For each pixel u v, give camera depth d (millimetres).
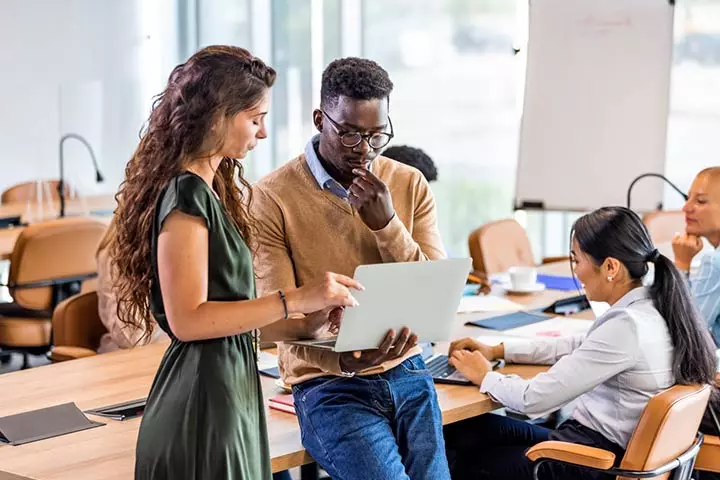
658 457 2324
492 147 6137
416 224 2365
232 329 1852
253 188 2264
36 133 7289
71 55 7383
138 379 2707
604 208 2541
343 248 2250
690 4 5285
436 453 2217
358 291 2004
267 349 2988
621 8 4941
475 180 6242
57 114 7324
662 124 4930
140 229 1917
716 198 3244
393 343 2145
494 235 4246
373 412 2186
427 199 2381
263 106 1921
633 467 2314
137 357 2928
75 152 7227
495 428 2916
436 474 2207
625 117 4996
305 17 6883
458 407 2441
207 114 1861
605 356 2412
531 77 5188
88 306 3455
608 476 2471
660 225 4781
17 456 2160
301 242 2250
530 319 3291
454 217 6363
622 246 2473
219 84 1855
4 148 7203
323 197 2246
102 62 7500
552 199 5211
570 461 2363
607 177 5074
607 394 2488
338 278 1935
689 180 5418
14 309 4711
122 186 1965
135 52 7598
